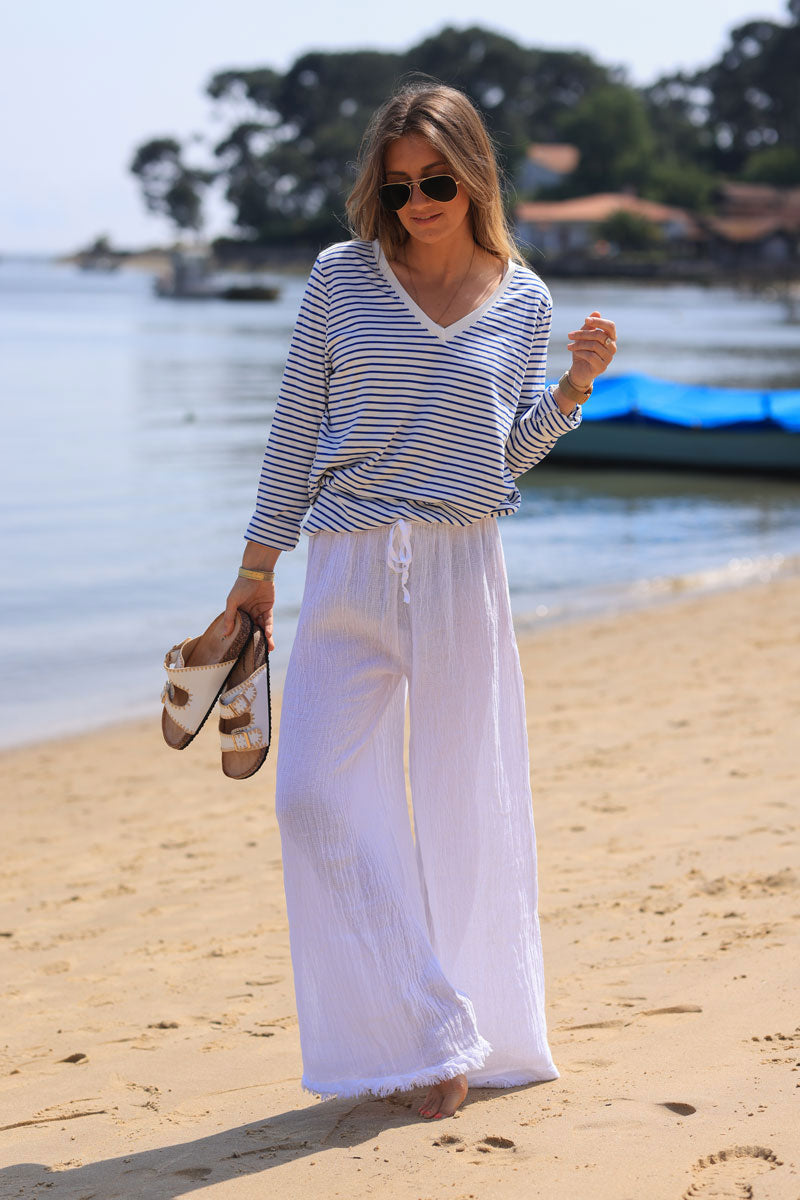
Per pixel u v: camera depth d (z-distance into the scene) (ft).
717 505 50.31
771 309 240.53
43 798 19.42
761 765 17.92
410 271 8.63
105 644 29.35
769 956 10.93
